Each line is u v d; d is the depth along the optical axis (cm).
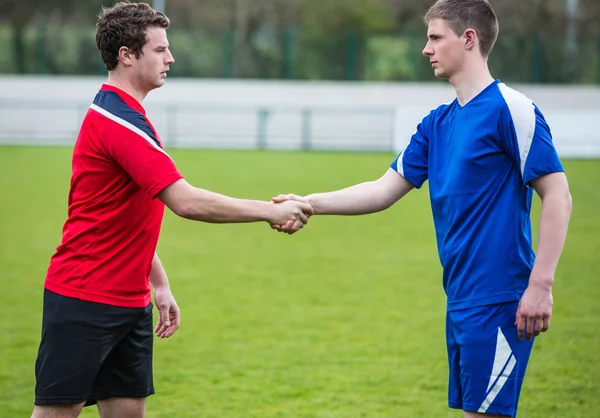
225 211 548
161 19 556
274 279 1442
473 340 530
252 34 5769
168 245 1783
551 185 519
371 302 1274
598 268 1500
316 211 609
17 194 2486
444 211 552
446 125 561
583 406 805
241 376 912
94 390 576
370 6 5747
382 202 610
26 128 4262
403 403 824
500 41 4572
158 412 796
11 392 848
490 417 533
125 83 555
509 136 523
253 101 4462
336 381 895
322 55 4650
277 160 3456
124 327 555
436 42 550
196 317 1177
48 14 5884
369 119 4234
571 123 3731
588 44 4569
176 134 4203
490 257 529
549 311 515
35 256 1608
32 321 1139
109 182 541
